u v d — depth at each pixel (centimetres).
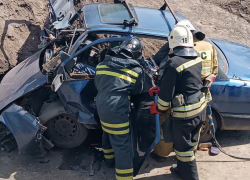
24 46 631
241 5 916
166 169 488
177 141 435
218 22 855
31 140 470
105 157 478
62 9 600
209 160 506
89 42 479
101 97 427
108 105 421
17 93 479
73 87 461
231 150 527
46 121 487
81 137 501
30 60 543
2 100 486
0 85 523
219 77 491
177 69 402
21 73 518
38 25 673
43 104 499
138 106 455
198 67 420
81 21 512
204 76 449
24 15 668
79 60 491
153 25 486
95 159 501
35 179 462
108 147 471
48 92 504
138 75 426
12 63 604
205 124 517
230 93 496
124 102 424
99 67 433
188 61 411
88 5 541
